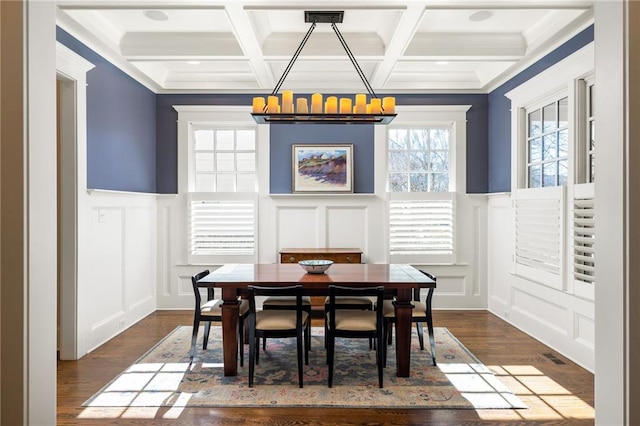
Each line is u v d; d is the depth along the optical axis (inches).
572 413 110.7
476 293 224.7
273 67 201.9
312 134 224.1
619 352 48.2
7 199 51.3
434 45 169.9
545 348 162.1
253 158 227.6
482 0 124.0
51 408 56.1
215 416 108.9
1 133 51.1
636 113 47.4
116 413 110.5
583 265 142.9
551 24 151.0
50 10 55.9
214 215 223.1
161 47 169.8
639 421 47.1
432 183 229.1
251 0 124.6
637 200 47.2
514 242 190.7
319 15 148.3
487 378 132.6
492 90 219.8
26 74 51.7
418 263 223.0
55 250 56.9
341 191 222.5
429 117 223.8
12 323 51.5
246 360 148.2
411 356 152.3
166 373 136.5
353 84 219.0
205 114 223.0
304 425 104.4
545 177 176.7
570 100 149.9
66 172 149.6
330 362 125.6
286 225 223.9
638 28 47.3
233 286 132.0
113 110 177.6
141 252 204.8
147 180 212.7
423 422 106.0
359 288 127.0
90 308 159.2
